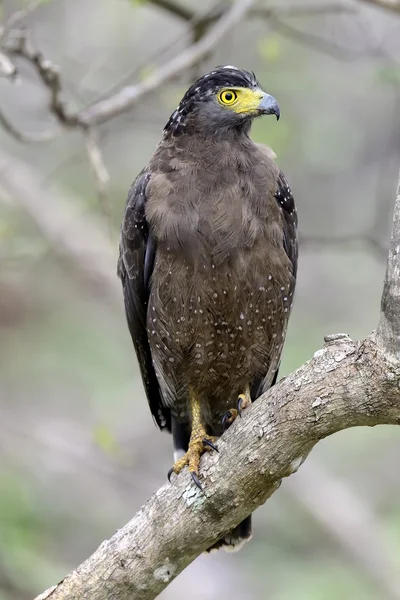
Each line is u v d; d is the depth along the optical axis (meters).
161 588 7.57
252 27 14.05
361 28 12.39
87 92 14.11
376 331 6.57
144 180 8.78
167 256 8.50
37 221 15.40
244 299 8.54
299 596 13.35
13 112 15.08
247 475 7.17
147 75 11.12
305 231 15.27
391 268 6.43
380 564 14.04
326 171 15.30
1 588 12.41
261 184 8.56
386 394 6.54
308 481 14.46
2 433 14.84
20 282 16.61
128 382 16.16
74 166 15.43
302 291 16.58
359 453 15.88
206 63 11.75
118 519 14.93
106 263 15.75
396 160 14.80
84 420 16.34
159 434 15.64
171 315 8.66
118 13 15.24
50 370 16.53
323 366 6.77
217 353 8.80
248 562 14.53
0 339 16.66
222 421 9.05
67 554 14.50
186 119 8.79
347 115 14.92
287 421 6.90
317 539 14.61
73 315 16.95
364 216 15.12
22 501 13.41
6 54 9.67
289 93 14.38
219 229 8.35
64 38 15.05
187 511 7.38
